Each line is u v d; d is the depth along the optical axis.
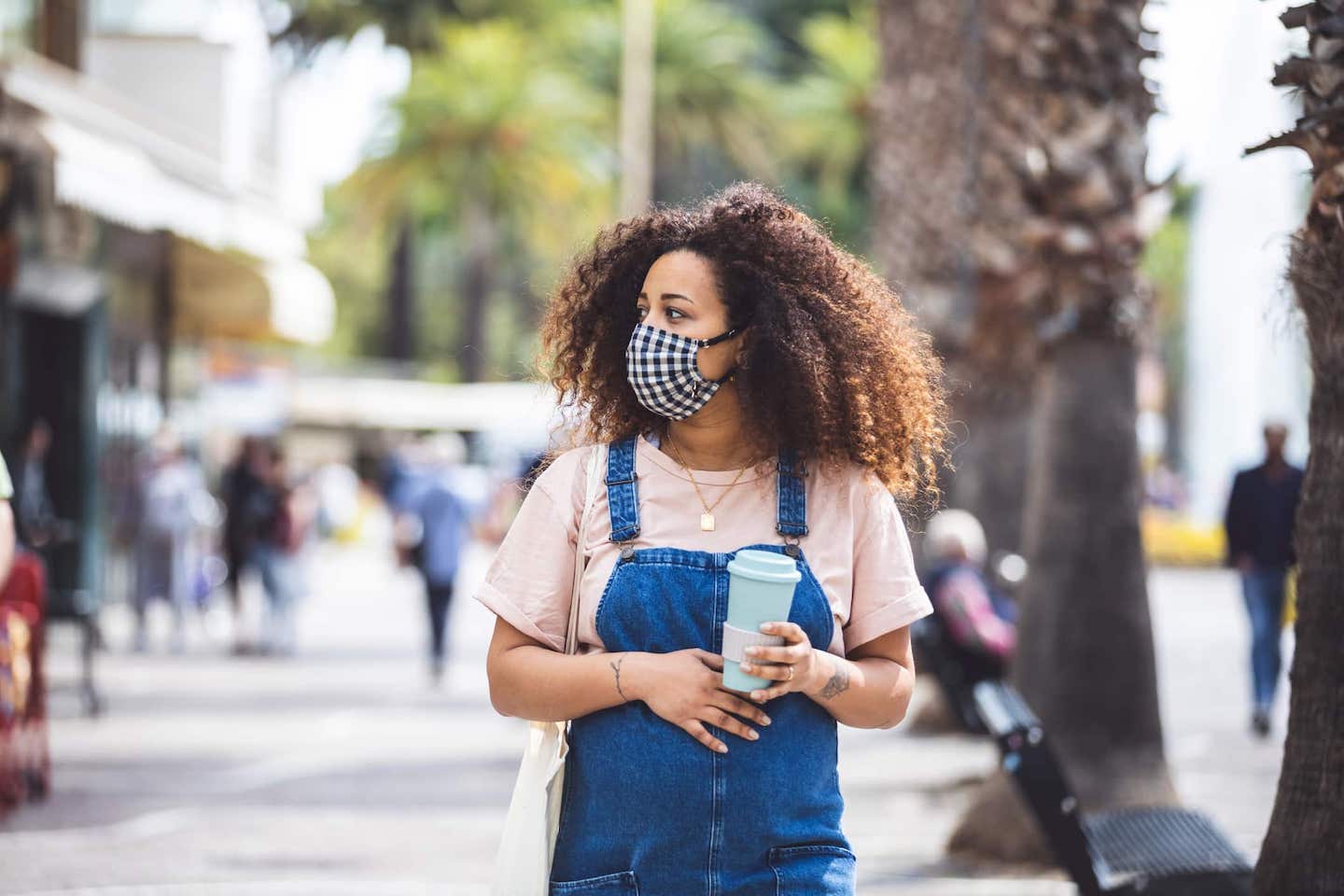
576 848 3.89
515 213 66.38
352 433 75.75
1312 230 4.54
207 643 24.25
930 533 13.27
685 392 3.97
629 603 3.87
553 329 4.41
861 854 10.09
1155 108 9.76
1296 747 4.47
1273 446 15.78
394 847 10.18
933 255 16.67
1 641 10.79
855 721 3.90
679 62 69.94
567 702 3.84
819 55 77.06
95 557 23.89
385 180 64.69
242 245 25.55
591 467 4.05
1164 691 19.67
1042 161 9.79
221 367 41.88
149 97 26.39
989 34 11.38
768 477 4.01
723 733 3.81
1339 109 4.47
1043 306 9.80
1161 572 47.31
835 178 71.44
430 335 105.19
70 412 23.67
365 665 21.95
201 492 27.27
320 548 57.53
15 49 21.44
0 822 10.55
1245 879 7.14
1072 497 9.63
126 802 11.47
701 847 3.79
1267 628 15.81
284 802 11.71
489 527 33.78
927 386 4.33
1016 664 9.84
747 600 3.66
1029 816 9.71
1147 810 7.95
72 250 21.67
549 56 70.62
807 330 4.04
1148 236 9.78
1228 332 53.12
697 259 4.04
